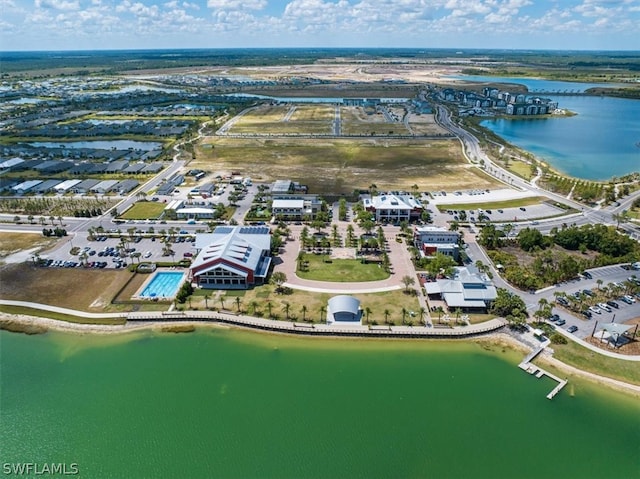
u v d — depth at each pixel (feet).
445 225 518.78
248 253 406.41
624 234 497.05
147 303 364.79
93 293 377.71
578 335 327.67
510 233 496.23
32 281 394.11
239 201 595.88
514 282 392.27
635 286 376.07
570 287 387.75
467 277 371.56
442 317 346.54
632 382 285.84
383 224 522.06
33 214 548.31
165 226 513.04
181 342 323.57
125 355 309.42
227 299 369.91
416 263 423.23
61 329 334.65
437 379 289.12
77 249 447.83
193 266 387.14
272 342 323.37
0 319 344.08
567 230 472.85
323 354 311.27
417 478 223.10
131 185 646.33
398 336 329.11
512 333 331.77
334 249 455.63
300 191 635.66
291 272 410.31
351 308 340.80
